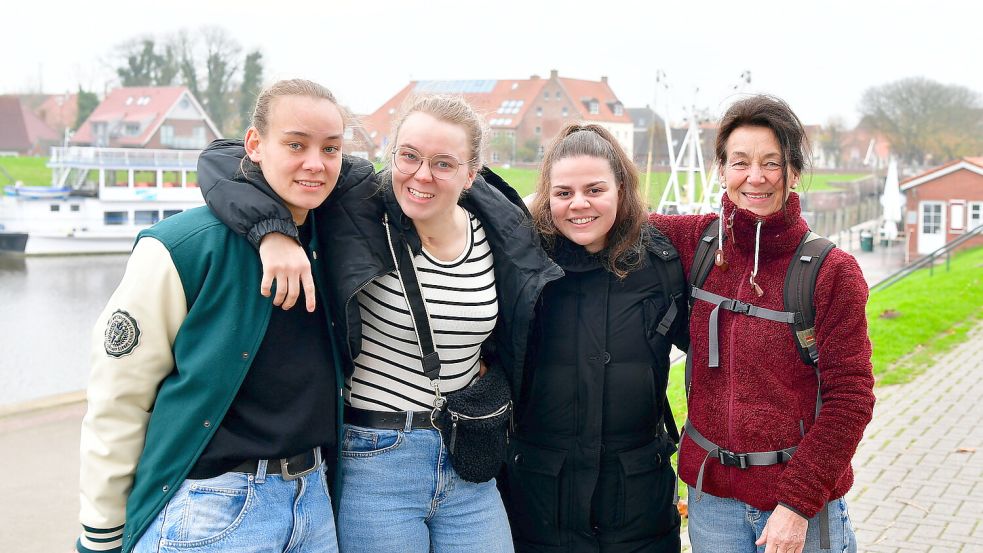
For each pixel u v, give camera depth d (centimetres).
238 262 233
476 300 271
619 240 288
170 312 231
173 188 4222
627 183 287
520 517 302
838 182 6500
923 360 981
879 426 709
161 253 230
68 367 2103
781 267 260
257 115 240
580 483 291
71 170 4341
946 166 3828
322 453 259
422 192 256
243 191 236
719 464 266
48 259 3809
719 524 268
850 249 4159
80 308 2803
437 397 267
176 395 232
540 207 299
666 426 311
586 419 289
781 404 257
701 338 272
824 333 251
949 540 481
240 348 232
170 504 230
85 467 235
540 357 294
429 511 273
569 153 284
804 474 246
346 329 249
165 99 6141
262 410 238
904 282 1819
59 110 7525
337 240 256
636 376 289
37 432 666
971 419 728
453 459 268
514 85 7331
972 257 2542
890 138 7262
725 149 269
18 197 3912
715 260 273
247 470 235
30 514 503
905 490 559
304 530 244
